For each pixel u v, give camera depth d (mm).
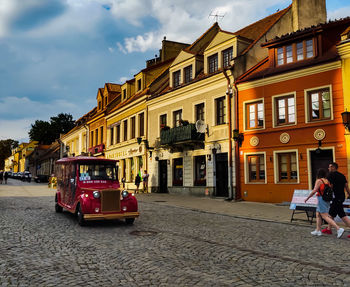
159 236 8461
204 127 20859
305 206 10633
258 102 18281
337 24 16031
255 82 18266
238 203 17234
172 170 24172
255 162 18219
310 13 20359
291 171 16688
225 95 19828
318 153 15406
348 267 5723
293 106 16750
